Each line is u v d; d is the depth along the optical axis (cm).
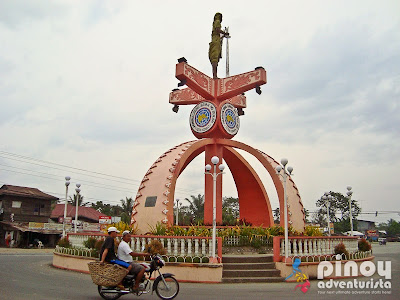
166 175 1772
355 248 1897
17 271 1487
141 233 1689
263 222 2150
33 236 3816
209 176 2012
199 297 973
